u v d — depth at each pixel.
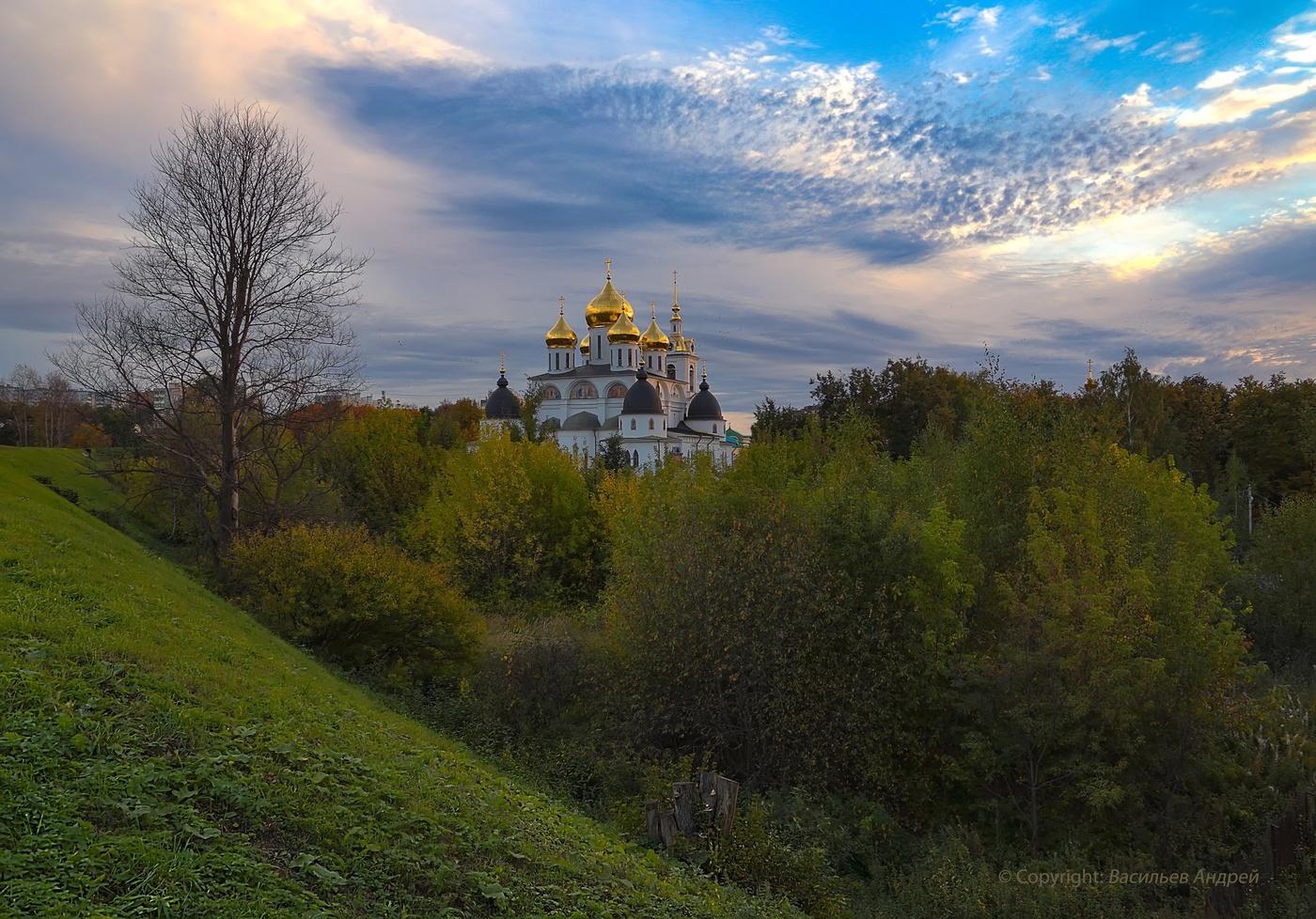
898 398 59.75
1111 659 16.86
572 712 19.38
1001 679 17.23
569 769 16.98
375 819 8.27
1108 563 18.84
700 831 13.41
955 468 25.48
